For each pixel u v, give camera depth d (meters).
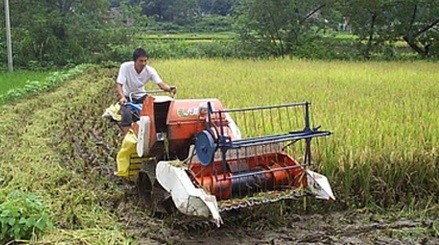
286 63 25.55
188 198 6.19
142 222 7.07
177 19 62.91
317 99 12.51
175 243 6.62
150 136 7.12
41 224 6.38
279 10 35.00
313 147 8.08
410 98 12.98
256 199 6.59
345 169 7.84
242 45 36.12
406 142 8.52
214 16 65.69
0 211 6.40
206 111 7.02
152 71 8.38
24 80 22.73
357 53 34.09
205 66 23.05
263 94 13.34
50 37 33.94
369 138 8.59
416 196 8.06
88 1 35.00
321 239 6.79
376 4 33.00
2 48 33.44
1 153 9.82
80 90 18.97
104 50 35.28
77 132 11.97
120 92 8.19
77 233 6.43
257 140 6.48
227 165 6.76
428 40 33.56
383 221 7.36
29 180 8.19
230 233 6.90
